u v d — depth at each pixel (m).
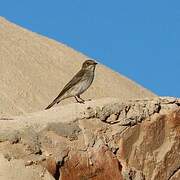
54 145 21.59
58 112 22.81
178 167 23.98
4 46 70.44
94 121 22.73
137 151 23.23
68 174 21.62
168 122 24.05
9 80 61.94
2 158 20.80
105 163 22.33
